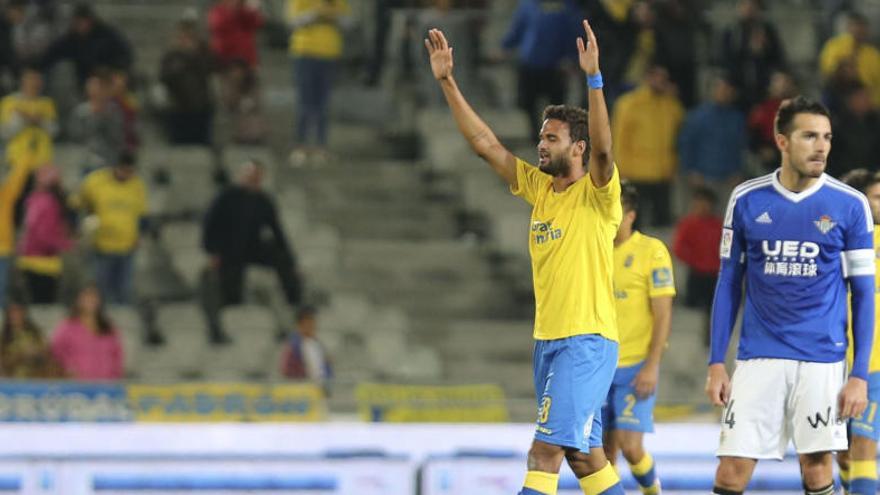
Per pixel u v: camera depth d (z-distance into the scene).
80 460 47.28
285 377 59.72
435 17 78.12
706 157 70.38
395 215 75.06
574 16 71.75
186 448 51.75
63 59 75.69
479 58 78.44
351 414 55.31
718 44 81.94
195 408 54.44
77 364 58.41
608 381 30.89
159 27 87.50
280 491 47.78
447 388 56.03
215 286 65.12
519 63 72.44
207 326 65.38
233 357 64.56
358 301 68.19
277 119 82.19
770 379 31.67
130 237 65.81
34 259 64.56
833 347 31.59
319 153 76.56
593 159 30.11
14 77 76.25
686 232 66.56
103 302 64.94
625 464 48.50
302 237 71.94
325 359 60.47
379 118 82.19
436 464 47.72
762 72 73.75
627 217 38.34
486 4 79.88
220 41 76.88
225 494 47.69
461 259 72.31
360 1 85.94
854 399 31.20
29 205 64.44
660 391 63.84
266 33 87.94
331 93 81.94
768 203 31.67
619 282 38.50
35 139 69.69
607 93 73.19
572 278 30.64
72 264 67.75
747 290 32.12
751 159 75.06
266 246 65.81
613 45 72.94
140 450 51.56
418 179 77.12
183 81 74.50
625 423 38.62
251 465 47.81
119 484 47.38
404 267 71.62
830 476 32.09
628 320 38.50
